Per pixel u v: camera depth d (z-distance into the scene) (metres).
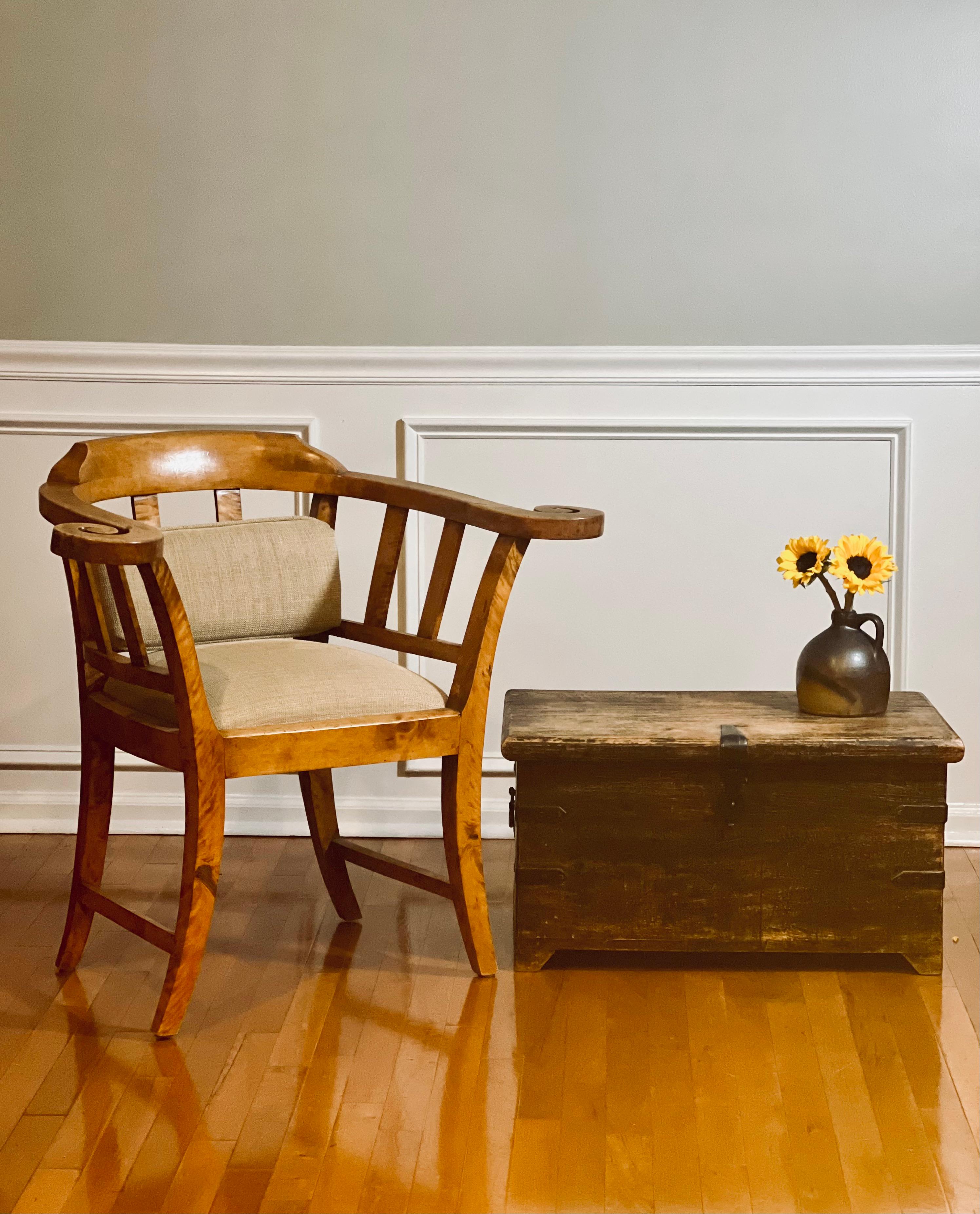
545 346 2.80
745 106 2.71
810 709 2.32
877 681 2.30
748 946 2.24
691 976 2.26
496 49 2.71
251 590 2.31
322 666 2.14
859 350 2.75
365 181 2.76
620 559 2.86
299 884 2.66
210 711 1.98
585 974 2.26
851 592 2.31
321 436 2.83
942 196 2.72
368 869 2.38
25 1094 1.88
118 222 2.78
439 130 2.74
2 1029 2.07
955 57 2.68
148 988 2.21
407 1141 1.77
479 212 2.76
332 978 2.24
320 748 2.04
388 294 2.80
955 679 2.86
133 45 2.73
